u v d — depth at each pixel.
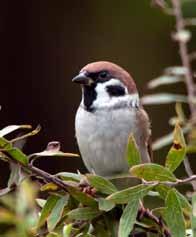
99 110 7.68
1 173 11.71
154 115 13.53
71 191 5.41
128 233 5.15
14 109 14.32
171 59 13.80
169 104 13.45
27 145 13.95
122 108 7.69
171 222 5.21
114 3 13.98
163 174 5.16
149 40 13.88
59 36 14.41
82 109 7.80
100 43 14.17
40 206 5.72
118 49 14.02
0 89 14.34
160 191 5.26
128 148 5.38
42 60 14.46
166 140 8.11
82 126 7.75
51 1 14.35
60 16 14.36
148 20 13.77
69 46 14.34
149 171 5.15
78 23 14.30
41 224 5.39
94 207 5.50
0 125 14.26
